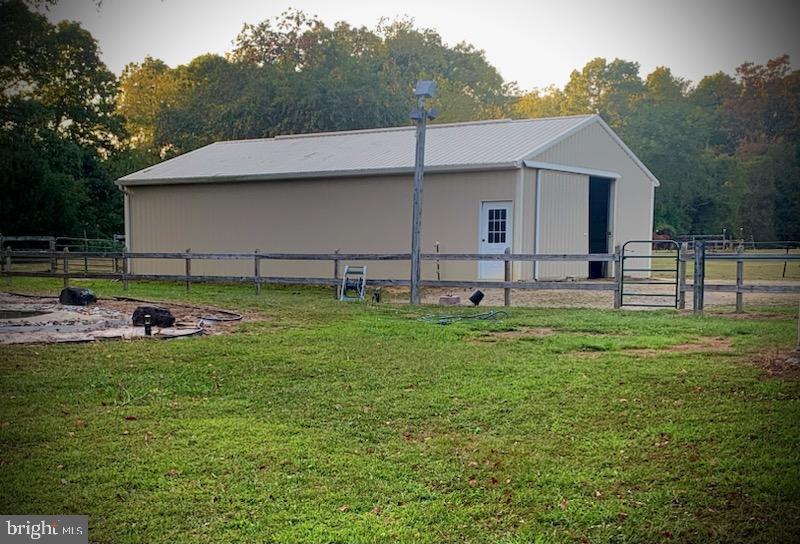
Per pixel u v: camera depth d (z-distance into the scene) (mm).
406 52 49531
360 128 37719
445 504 4250
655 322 9883
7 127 28266
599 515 4078
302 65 43562
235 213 19375
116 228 33844
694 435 5148
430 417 5723
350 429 5461
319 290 15992
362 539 3871
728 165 24453
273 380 6840
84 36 26906
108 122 33406
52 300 12789
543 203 16516
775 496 4234
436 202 16641
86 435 5305
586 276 18312
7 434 5309
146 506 4230
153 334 9109
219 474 4648
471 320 10391
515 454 4930
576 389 6352
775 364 7020
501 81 56031
